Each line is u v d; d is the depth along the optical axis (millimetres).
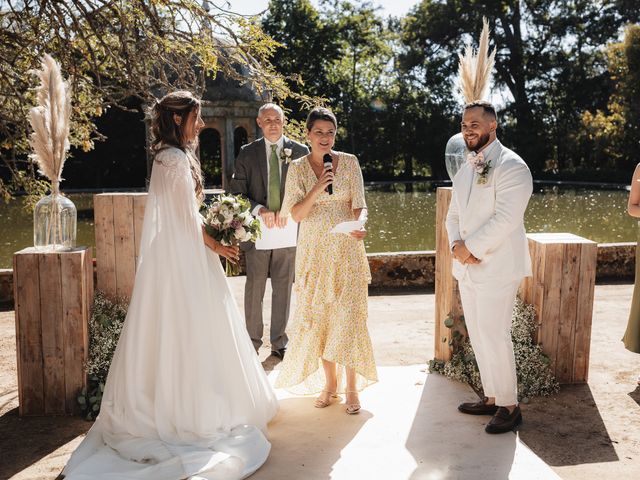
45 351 3537
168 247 2977
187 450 2801
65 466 2885
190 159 3090
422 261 7113
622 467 2984
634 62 28484
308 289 3545
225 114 12430
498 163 3268
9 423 3480
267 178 4492
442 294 4184
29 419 3531
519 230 3365
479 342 3449
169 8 5395
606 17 33688
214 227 3150
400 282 7105
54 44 5363
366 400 3719
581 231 13867
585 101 34125
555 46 34938
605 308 5977
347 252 3475
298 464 2930
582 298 3975
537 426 3438
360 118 37219
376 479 2787
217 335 3035
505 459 2975
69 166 28438
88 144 6062
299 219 3514
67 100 3525
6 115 5879
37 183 6148
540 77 34812
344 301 3463
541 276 3938
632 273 7402
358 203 3555
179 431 2904
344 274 3469
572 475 2910
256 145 4516
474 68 3982
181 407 2916
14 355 4668
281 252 4508
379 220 15711
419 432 3283
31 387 3555
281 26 33688
